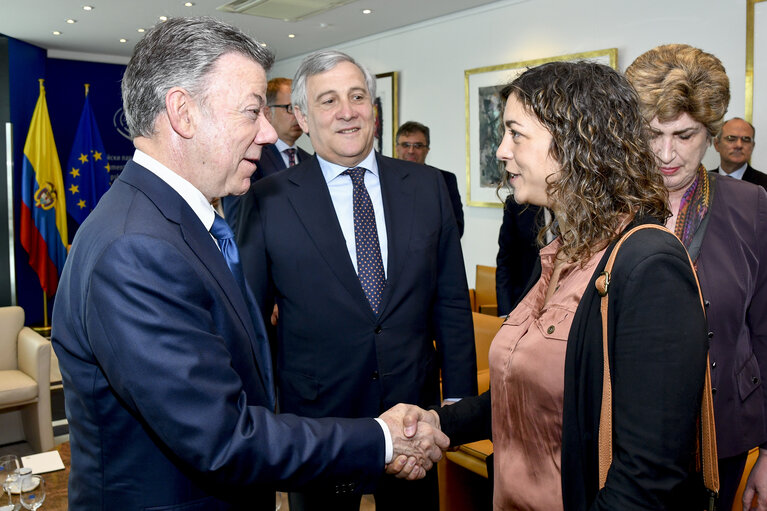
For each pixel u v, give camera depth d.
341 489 1.30
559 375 1.15
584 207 1.11
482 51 6.03
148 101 1.19
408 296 1.96
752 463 2.18
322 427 1.26
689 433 0.98
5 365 4.45
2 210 7.54
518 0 5.61
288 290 1.96
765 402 1.60
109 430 1.16
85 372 1.16
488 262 6.25
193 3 5.82
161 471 1.15
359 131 1.99
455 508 2.69
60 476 2.32
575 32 5.21
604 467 1.06
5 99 7.59
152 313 1.07
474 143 6.17
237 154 1.25
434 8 6.04
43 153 7.84
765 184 3.93
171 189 1.21
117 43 8.13
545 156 1.17
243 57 1.24
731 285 1.49
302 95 2.06
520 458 1.25
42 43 8.11
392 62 7.11
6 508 1.95
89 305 1.09
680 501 1.01
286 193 2.00
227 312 1.21
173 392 1.07
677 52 1.43
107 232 1.11
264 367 1.41
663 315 0.99
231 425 1.12
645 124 1.16
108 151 9.39
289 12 6.11
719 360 1.50
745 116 4.20
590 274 1.14
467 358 2.08
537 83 1.17
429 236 2.02
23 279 8.07
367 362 1.92
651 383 0.98
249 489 1.19
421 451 1.43
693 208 1.55
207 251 1.23
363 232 2.00
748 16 4.12
